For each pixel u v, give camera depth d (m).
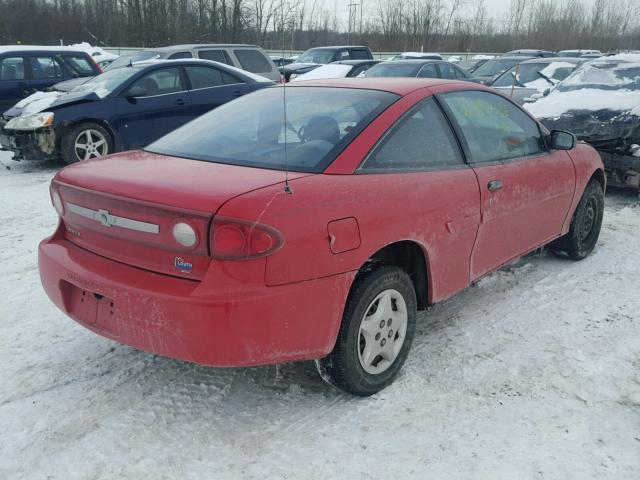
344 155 2.91
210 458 2.61
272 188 2.57
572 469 2.54
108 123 8.41
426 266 3.25
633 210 6.65
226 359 2.49
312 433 2.78
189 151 3.22
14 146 8.30
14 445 2.67
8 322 3.82
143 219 2.58
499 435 2.76
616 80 8.19
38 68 11.12
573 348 3.55
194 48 12.38
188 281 2.53
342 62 14.77
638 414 2.92
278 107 3.50
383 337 3.05
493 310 4.07
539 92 10.84
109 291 2.66
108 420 2.85
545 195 4.17
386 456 2.62
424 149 3.28
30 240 5.38
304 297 2.58
